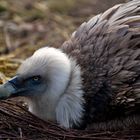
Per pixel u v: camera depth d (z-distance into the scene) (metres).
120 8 12.53
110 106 11.60
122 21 12.16
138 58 11.73
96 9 19.23
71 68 11.99
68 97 11.89
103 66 11.80
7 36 17.91
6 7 19.56
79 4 20.33
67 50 12.29
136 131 11.62
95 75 11.78
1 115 11.69
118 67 11.70
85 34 12.37
